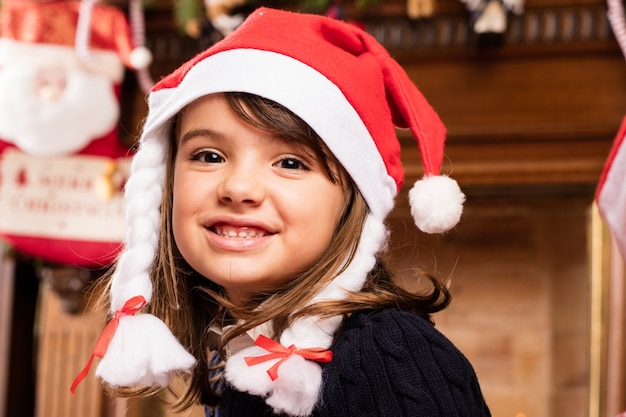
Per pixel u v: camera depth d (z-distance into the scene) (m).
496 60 1.98
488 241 2.10
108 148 2.12
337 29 0.95
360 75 0.92
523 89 1.97
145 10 2.12
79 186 2.12
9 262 2.31
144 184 0.95
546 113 1.96
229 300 0.95
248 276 0.83
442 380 0.81
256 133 0.84
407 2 1.98
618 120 1.93
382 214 0.93
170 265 0.96
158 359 0.84
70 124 2.04
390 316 0.85
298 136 0.85
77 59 2.05
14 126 2.03
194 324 0.99
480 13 1.85
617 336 1.99
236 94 0.85
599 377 2.00
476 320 2.10
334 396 0.81
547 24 1.94
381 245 0.94
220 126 0.84
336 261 0.87
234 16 2.03
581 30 1.93
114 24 2.07
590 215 2.03
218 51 0.88
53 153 2.07
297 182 0.85
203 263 0.85
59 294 2.18
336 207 0.88
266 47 0.87
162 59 2.13
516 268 2.09
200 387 0.99
